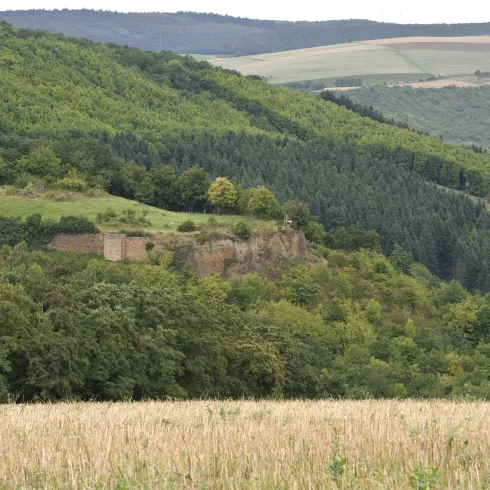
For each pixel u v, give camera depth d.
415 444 41.72
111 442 43.47
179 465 38.00
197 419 57.66
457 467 36.97
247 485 34.56
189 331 117.88
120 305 112.25
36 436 48.19
